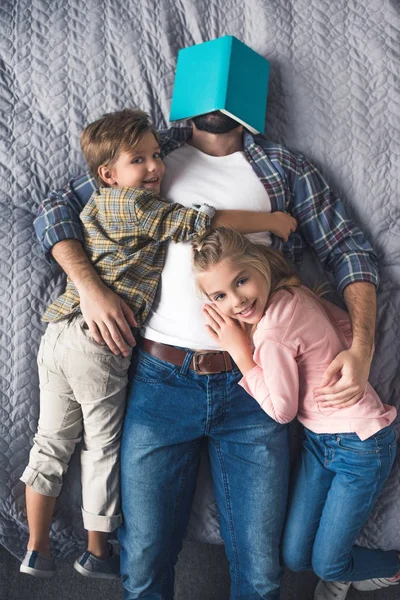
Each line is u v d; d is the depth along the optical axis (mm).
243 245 1442
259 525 1542
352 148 1741
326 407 1483
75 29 1803
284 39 1792
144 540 1525
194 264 1438
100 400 1523
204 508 1651
